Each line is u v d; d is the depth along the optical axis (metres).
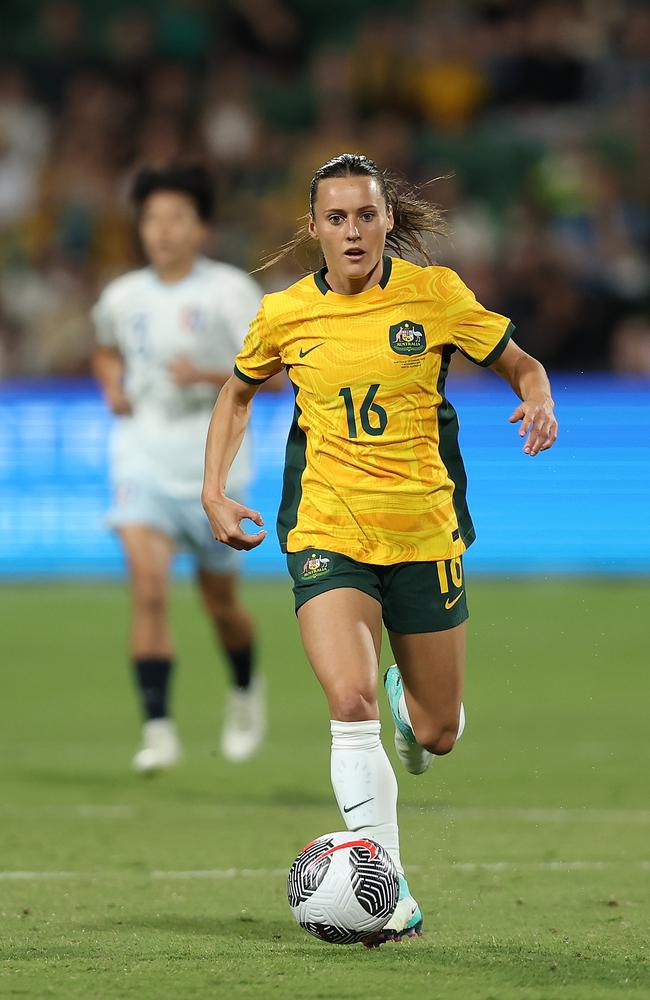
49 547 57.00
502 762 31.03
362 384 16.39
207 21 81.88
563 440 56.88
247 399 17.48
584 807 26.45
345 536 16.45
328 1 82.62
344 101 77.25
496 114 77.69
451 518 16.83
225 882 20.05
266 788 28.48
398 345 16.36
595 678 41.84
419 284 16.55
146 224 31.03
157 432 30.27
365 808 15.91
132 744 33.47
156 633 29.58
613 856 22.00
